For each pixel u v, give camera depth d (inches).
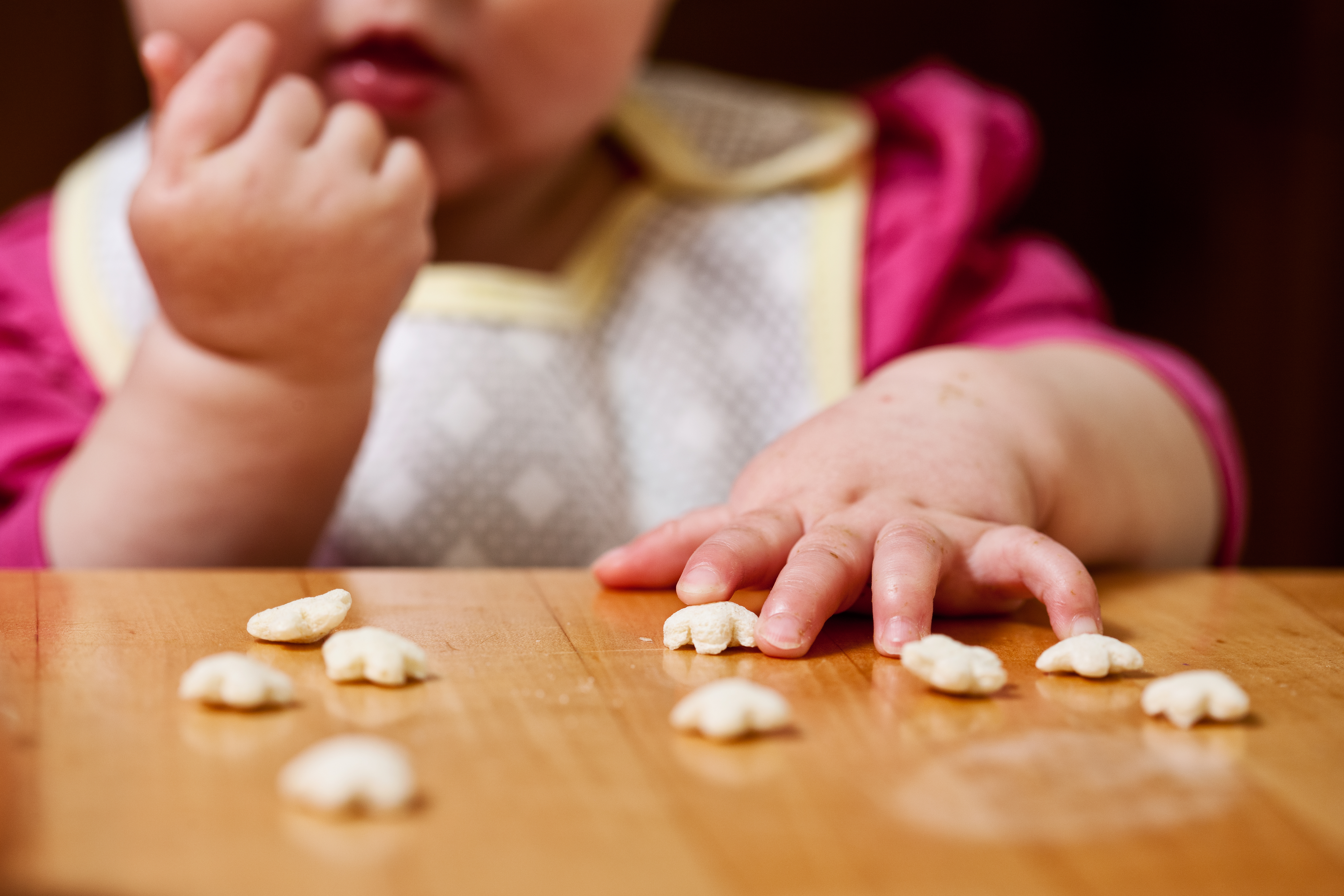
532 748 15.8
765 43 51.2
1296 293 55.7
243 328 23.6
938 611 19.7
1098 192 54.8
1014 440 21.4
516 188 30.5
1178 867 14.4
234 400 23.8
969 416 21.4
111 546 23.8
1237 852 14.6
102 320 30.7
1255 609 20.6
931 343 30.7
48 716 16.2
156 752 15.6
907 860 14.4
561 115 28.2
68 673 17.2
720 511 20.8
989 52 53.1
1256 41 54.8
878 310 31.1
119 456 23.9
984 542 19.6
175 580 20.4
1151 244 55.3
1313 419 56.2
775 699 16.3
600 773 15.4
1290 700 17.3
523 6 26.4
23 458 27.5
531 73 27.2
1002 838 14.7
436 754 15.7
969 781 15.5
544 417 29.6
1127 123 54.6
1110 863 14.4
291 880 14.0
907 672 17.8
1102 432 23.1
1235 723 16.7
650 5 29.2
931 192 32.3
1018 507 20.6
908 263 30.9
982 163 31.4
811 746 16.0
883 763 15.7
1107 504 22.5
